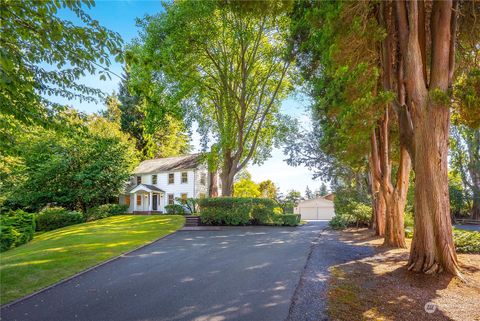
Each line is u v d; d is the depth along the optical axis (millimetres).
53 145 25109
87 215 25344
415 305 5496
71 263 8156
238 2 14602
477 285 6730
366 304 5434
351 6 8844
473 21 9234
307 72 16344
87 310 5059
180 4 18859
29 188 25047
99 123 31547
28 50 4824
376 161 12695
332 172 24375
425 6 9188
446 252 7559
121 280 6824
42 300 5551
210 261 8711
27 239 15188
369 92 8625
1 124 6664
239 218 19000
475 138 30047
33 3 4016
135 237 13141
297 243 12156
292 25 15742
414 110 8078
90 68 5078
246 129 23484
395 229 11883
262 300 5457
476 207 31484
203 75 22516
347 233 16312
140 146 41906
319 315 4812
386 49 10023
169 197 32938
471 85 7695
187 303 5340
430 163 7770
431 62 8039
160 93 19297
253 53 21141
